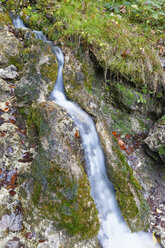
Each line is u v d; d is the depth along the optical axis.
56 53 3.42
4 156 2.38
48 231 2.05
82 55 3.47
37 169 2.21
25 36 3.55
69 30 3.54
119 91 3.41
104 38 3.51
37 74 3.05
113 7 4.42
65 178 2.09
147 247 2.41
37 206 2.11
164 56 3.73
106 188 2.74
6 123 2.63
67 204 2.03
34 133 2.62
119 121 3.43
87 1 4.30
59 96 3.14
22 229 2.04
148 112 3.54
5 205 2.08
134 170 3.03
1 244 1.86
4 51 3.20
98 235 2.33
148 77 3.33
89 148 2.77
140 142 3.36
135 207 2.49
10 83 3.07
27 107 2.85
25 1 4.25
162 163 3.20
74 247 2.05
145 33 4.14
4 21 3.67
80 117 2.88
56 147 2.21
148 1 4.13
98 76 3.63
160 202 2.86
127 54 3.39
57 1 4.27
